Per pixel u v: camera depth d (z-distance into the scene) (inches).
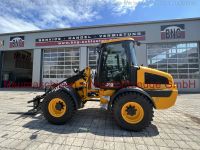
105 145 147.2
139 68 196.2
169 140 160.7
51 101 200.1
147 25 606.5
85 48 658.8
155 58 607.2
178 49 592.1
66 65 688.4
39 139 157.2
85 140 156.9
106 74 207.0
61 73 693.3
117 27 629.6
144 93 181.0
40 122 209.2
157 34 599.2
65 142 151.7
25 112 258.2
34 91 596.4
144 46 606.9
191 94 514.0
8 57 844.6
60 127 191.6
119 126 188.2
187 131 186.7
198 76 574.2
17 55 921.5
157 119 234.4
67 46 676.7
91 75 226.8
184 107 319.9
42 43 708.0
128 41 203.5
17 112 259.8
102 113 256.7
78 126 196.2
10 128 185.9
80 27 659.4
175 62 592.4
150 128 194.9
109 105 191.6
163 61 601.0
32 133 171.6
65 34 681.0
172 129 192.5
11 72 869.2
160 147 145.3
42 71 712.4
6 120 216.1
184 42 587.8
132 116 180.7
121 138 163.2
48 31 701.3
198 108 310.8
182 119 235.5
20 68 952.3
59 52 699.4
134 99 180.1
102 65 209.0
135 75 195.9
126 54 201.0
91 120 219.9
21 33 735.7
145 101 179.2
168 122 220.4
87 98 226.8
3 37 761.6
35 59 714.2
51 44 696.4
